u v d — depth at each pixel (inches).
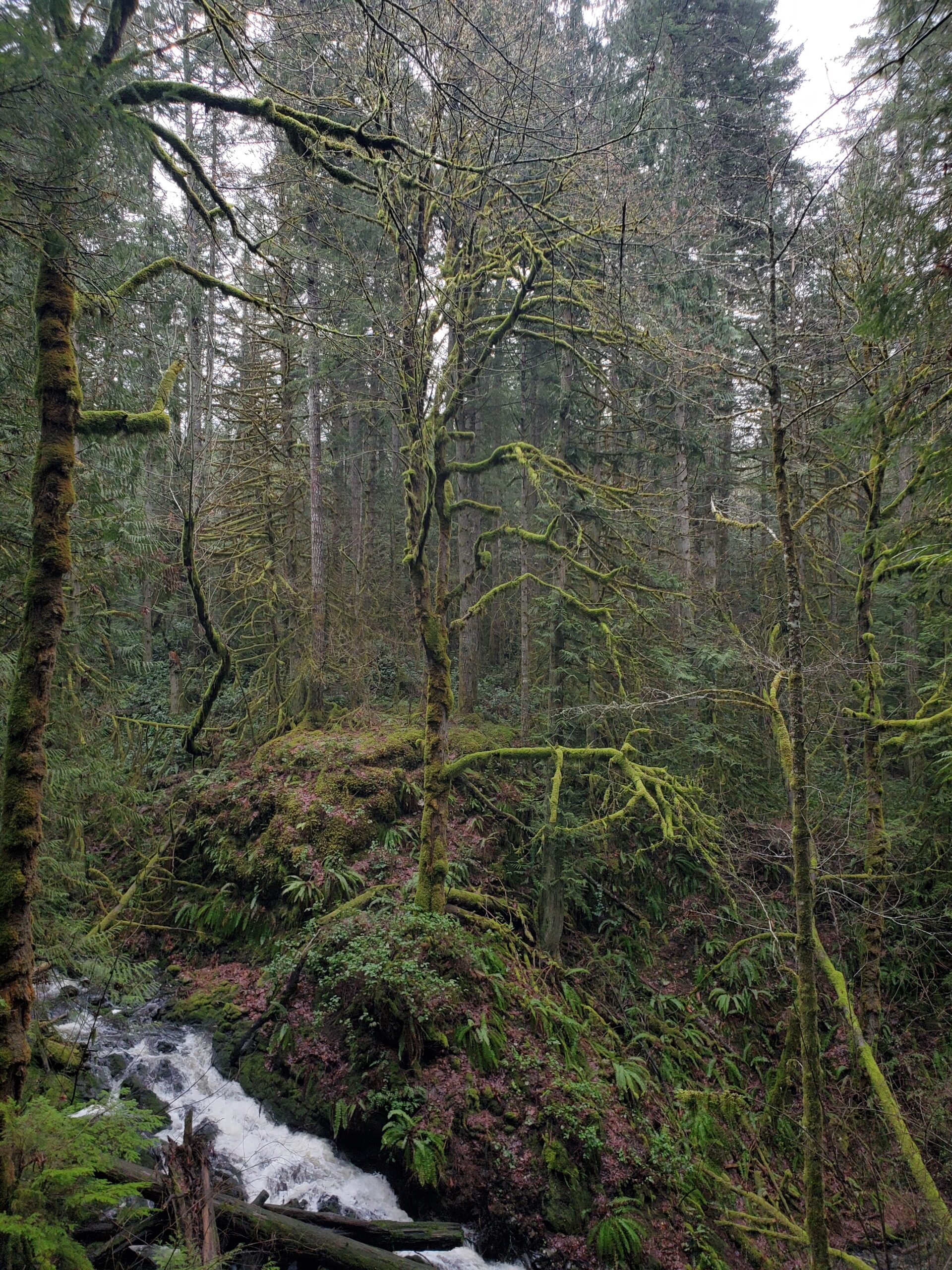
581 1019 339.6
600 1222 248.2
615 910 425.7
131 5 171.0
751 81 476.7
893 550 289.0
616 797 380.8
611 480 417.1
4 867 161.0
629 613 408.5
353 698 550.3
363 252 421.7
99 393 267.4
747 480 394.6
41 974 255.4
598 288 334.3
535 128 298.7
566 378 398.9
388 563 773.9
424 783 343.0
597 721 351.6
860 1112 309.6
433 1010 284.5
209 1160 202.1
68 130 146.6
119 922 361.1
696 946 419.5
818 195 192.9
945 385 225.5
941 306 172.4
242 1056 298.0
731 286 235.3
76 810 287.9
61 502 178.4
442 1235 230.4
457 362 335.9
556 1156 259.4
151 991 287.3
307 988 312.0
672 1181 275.6
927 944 376.2
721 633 352.2
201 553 466.0
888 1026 355.9
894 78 161.8
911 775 434.0
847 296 240.8
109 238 204.8
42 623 173.6
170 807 422.0
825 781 414.6
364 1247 215.3
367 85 277.6
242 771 444.1
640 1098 307.3
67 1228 136.9
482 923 350.6
